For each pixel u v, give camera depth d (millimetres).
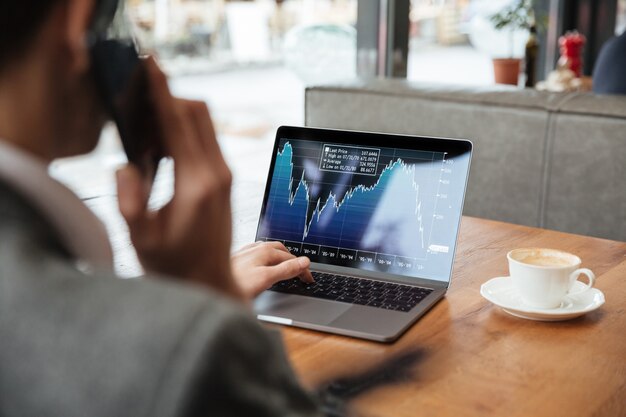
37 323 388
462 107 2283
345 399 814
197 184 508
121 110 490
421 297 1096
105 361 380
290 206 1283
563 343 953
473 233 1439
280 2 3746
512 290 1114
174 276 519
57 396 382
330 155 1279
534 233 1437
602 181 2096
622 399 816
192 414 375
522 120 2182
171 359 377
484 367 888
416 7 3941
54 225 420
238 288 532
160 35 3414
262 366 419
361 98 2473
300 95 3855
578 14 5523
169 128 516
